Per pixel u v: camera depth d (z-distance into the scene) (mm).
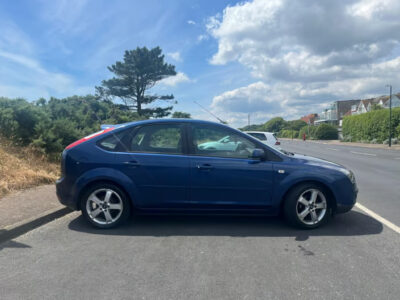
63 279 3068
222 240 4152
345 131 49000
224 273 3199
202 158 4516
